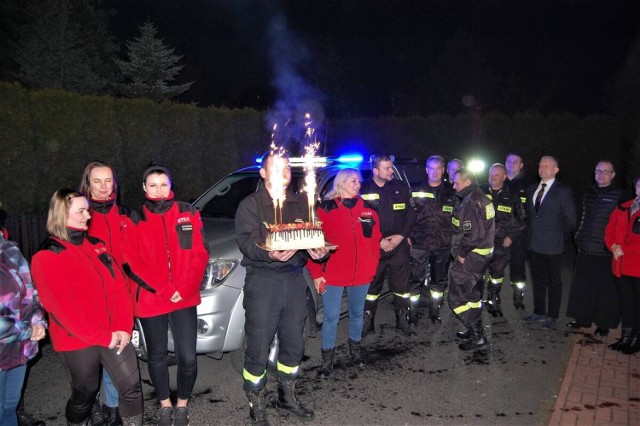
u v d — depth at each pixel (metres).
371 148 15.71
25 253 6.36
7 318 2.99
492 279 6.71
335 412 4.17
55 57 17.92
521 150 14.24
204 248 3.76
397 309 5.92
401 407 4.25
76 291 3.06
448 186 6.46
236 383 4.75
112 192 3.65
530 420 4.04
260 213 3.80
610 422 3.96
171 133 10.97
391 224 5.61
